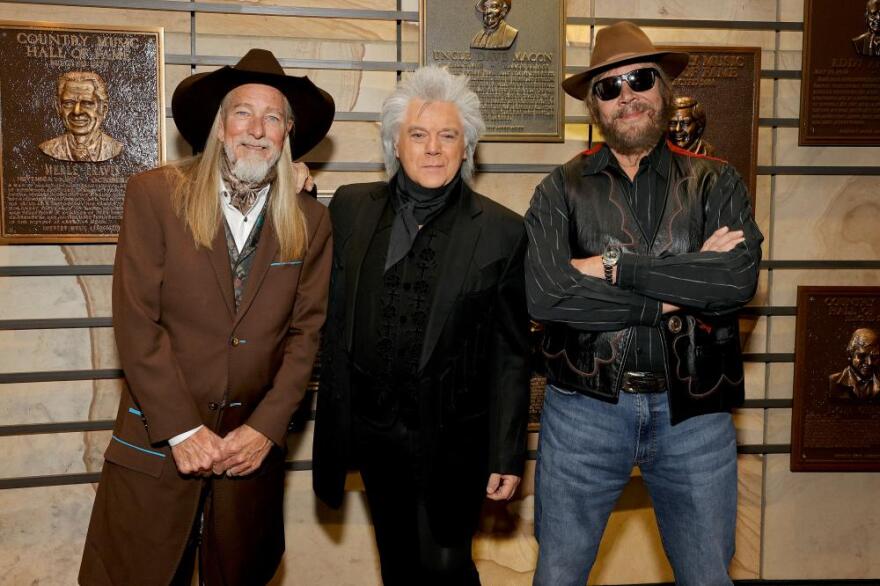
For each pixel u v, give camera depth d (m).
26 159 2.44
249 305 1.76
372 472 1.90
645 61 1.94
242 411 1.80
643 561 2.89
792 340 2.90
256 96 1.78
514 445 1.92
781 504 2.92
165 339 1.73
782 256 2.88
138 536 1.76
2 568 2.55
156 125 2.49
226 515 1.82
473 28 2.63
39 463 2.56
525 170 2.73
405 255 1.86
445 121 1.84
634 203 1.92
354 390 1.89
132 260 1.72
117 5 2.48
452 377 1.83
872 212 2.90
